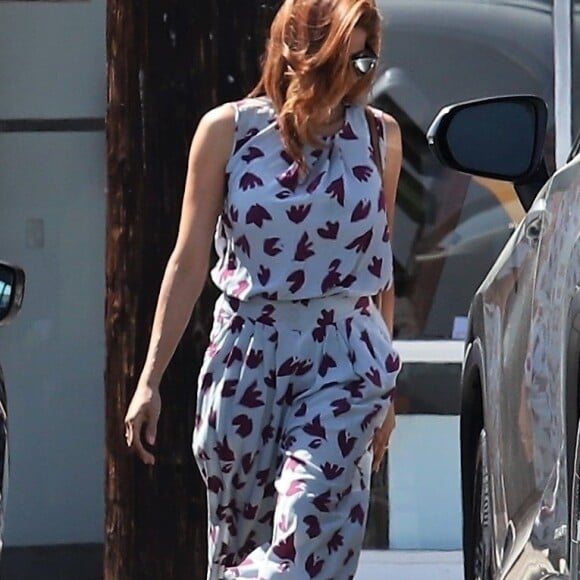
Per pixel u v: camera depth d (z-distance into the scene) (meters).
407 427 20.88
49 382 23.70
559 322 11.29
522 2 21.03
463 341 20.92
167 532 18.28
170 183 18.12
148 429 13.74
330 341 13.45
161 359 13.73
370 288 13.55
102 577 23.09
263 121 13.53
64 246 23.64
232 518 13.91
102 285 23.62
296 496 13.12
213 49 17.97
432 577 20.67
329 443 13.22
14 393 23.66
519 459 12.55
